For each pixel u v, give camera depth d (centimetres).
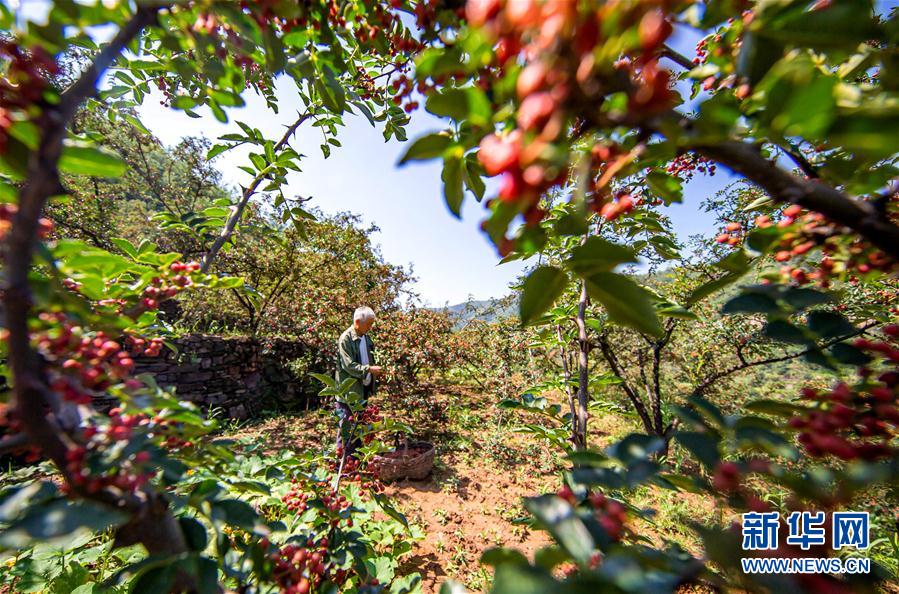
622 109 66
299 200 201
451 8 101
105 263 98
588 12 47
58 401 80
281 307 932
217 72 126
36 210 62
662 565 58
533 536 396
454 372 1019
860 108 48
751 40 62
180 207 1004
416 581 163
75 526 63
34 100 64
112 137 780
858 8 54
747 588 54
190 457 107
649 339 517
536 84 51
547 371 689
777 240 95
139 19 78
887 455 65
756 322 398
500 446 612
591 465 88
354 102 162
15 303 64
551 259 182
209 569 87
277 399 790
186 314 866
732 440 75
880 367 79
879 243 58
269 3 104
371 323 466
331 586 135
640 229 182
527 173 51
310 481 191
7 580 225
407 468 495
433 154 67
